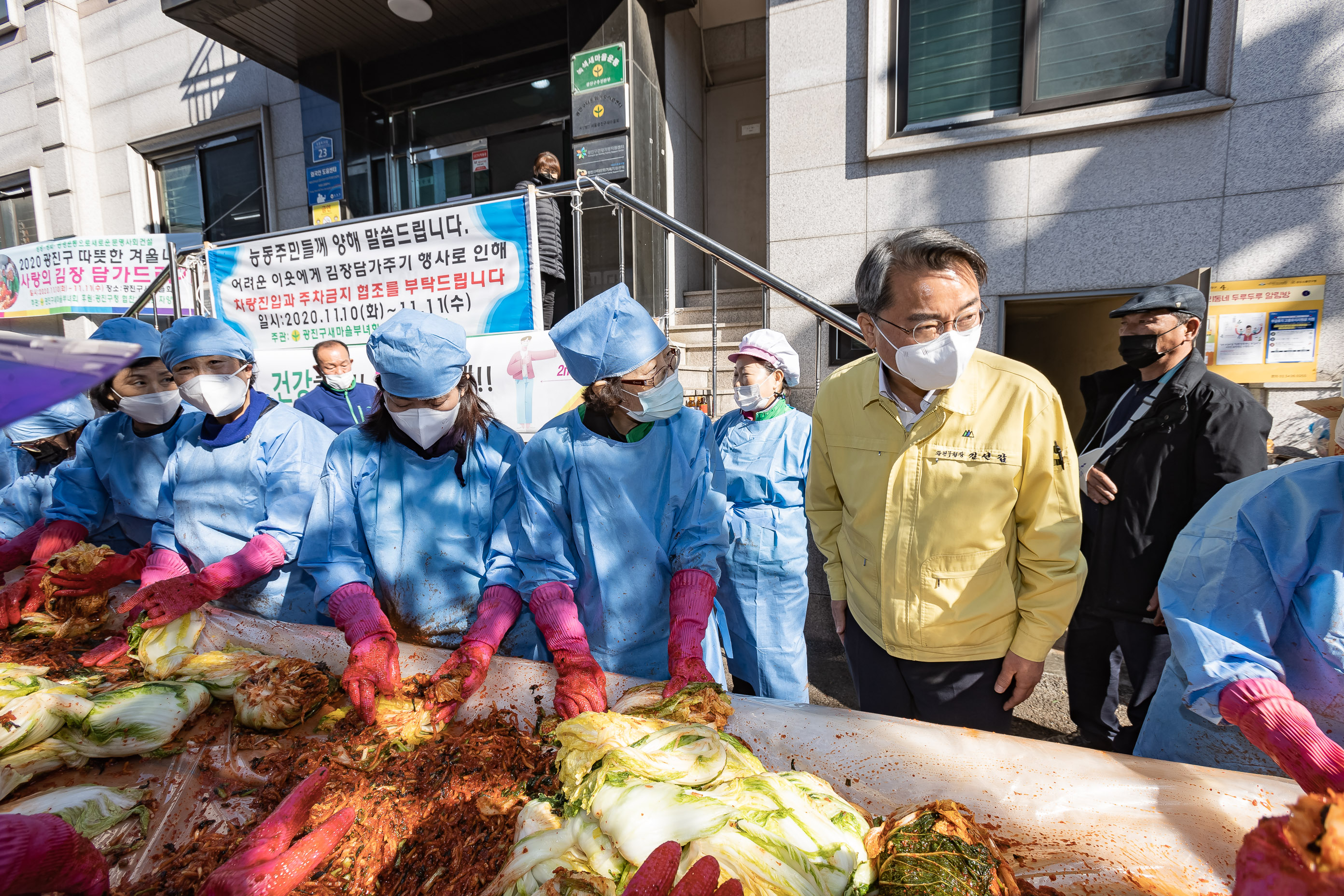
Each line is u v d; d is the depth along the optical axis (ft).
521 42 19.31
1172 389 7.47
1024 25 12.38
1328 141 10.44
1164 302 7.38
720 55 21.90
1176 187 11.46
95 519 8.72
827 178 13.84
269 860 3.05
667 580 5.83
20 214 26.71
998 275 12.82
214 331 6.69
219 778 4.48
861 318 5.08
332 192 21.15
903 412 5.33
